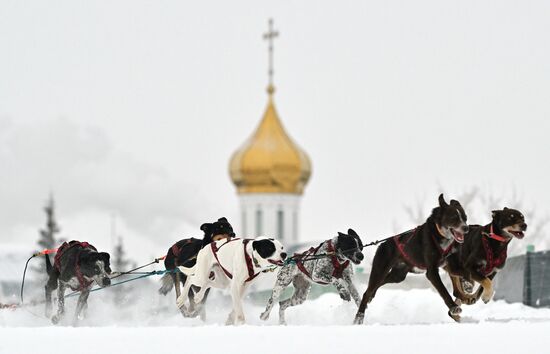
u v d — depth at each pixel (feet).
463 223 50.80
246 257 54.60
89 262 59.72
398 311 70.23
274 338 41.22
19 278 225.97
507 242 53.26
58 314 60.75
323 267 59.00
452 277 55.31
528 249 80.59
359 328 43.96
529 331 42.50
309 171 274.98
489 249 53.11
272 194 270.67
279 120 275.18
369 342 40.09
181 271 60.90
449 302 51.88
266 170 269.64
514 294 80.48
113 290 99.91
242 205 273.75
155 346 40.24
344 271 59.36
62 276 60.64
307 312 72.79
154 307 72.54
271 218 270.67
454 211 51.13
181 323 63.82
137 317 68.85
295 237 271.49
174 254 65.46
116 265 268.21
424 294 81.76
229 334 42.45
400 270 55.11
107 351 39.70
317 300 84.84
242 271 54.65
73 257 60.29
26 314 66.90
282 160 269.85
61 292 60.95
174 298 75.36
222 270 58.08
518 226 52.44
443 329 43.34
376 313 69.31
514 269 80.94
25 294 90.94
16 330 45.65
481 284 53.21
